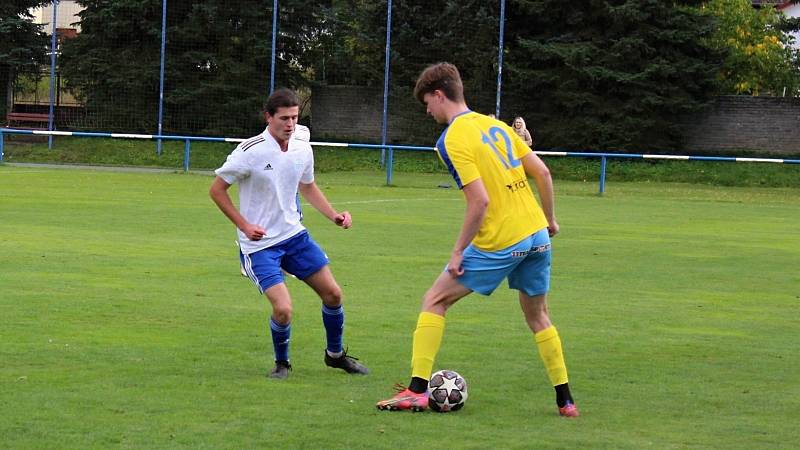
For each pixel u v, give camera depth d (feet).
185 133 190.29
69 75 193.67
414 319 49.37
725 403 34.96
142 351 40.86
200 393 34.60
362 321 48.60
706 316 52.49
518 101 192.13
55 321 46.09
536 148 192.13
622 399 35.29
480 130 32.32
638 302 56.29
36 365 37.88
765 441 30.35
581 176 179.93
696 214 115.96
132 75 188.65
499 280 32.73
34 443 28.55
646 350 43.65
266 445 28.84
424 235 85.81
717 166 180.75
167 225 87.66
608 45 188.03
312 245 38.22
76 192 119.24
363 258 70.74
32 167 160.56
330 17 193.67
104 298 52.31
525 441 29.84
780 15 228.02
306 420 31.58
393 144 193.57
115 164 177.17
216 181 37.06
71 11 268.21
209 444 28.76
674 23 184.85
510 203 32.42
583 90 187.52
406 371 38.86
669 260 74.64
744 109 190.80
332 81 198.90
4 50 199.93
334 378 37.55
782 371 40.14
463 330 47.09
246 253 37.68
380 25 191.83
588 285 62.08
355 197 126.21
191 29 188.55
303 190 39.04
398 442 29.43
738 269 70.79
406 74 191.93
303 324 47.78
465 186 31.71
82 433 29.58
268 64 193.06
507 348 43.29
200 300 52.70
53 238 76.48
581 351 43.16
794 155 188.85
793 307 55.83
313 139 199.62
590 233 92.02
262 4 190.80
